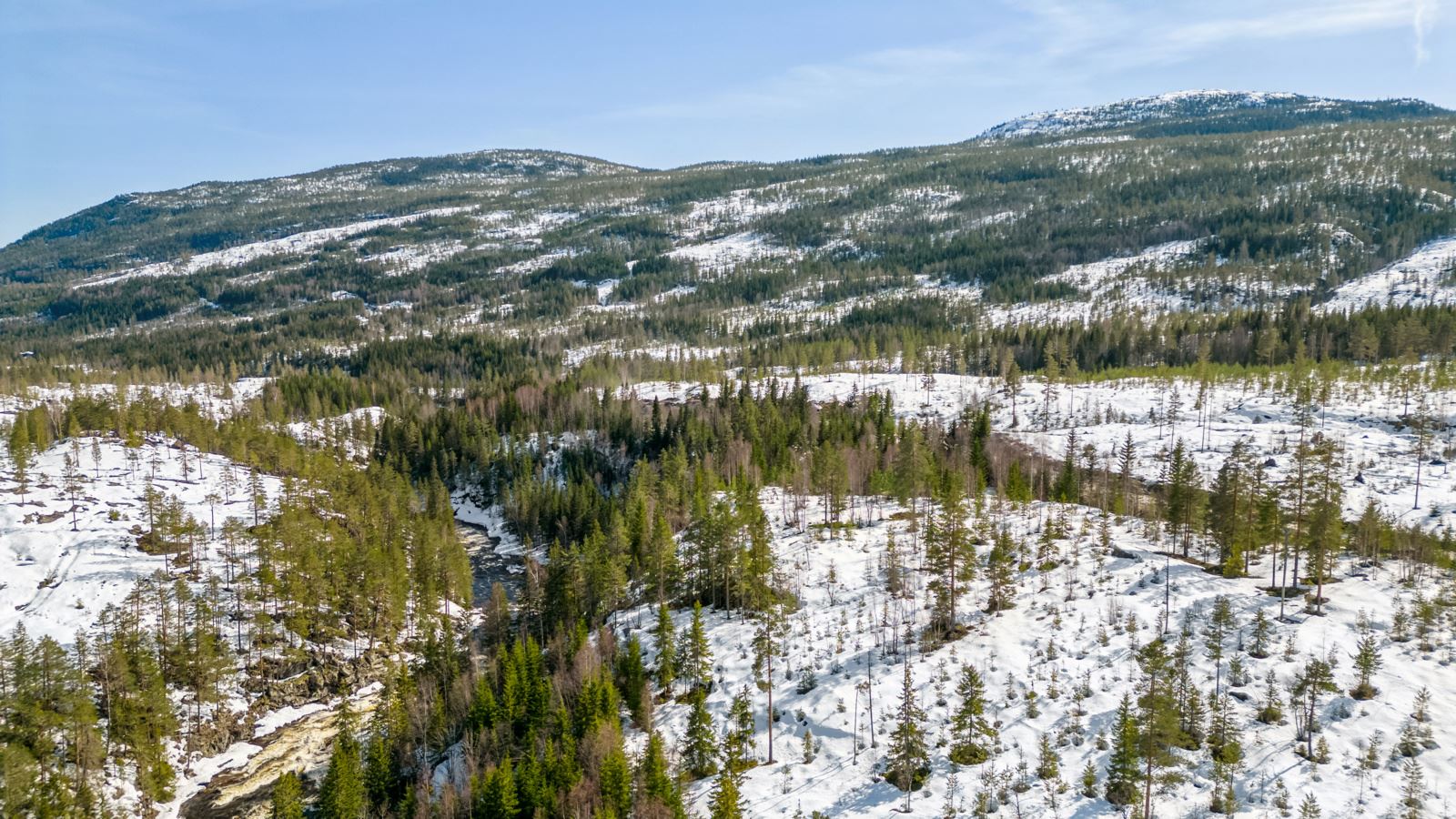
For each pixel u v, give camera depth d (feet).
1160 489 385.50
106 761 259.60
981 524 335.47
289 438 561.84
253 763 281.74
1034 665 233.76
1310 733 187.83
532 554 479.00
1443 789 167.22
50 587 345.51
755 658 263.49
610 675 261.24
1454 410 469.57
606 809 197.16
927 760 202.90
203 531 402.11
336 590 357.61
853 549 336.29
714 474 473.26
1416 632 222.28
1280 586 264.52
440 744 274.57
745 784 212.84
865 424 546.26
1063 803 182.91
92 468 480.64
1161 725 175.32
